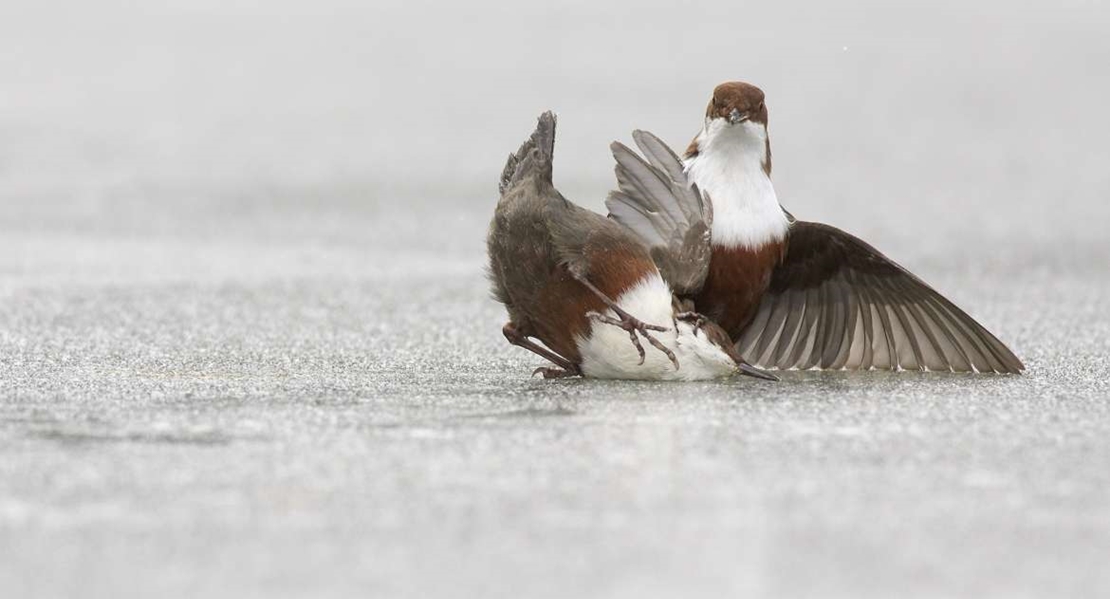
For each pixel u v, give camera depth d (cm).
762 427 862
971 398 979
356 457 773
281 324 1347
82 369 1087
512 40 3697
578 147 2395
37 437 820
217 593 576
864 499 702
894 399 970
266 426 855
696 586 587
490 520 664
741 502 695
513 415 896
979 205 2089
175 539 635
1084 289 1584
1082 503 697
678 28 3797
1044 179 2269
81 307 1411
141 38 3919
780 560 616
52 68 3481
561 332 1045
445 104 2909
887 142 2561
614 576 596
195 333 1287
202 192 2212
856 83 3092
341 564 607
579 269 1001
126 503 686
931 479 739
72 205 2123
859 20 3894
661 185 1077
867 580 596
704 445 810
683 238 1059
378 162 2414
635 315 1015
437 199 2153
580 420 879
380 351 1210
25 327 1296
